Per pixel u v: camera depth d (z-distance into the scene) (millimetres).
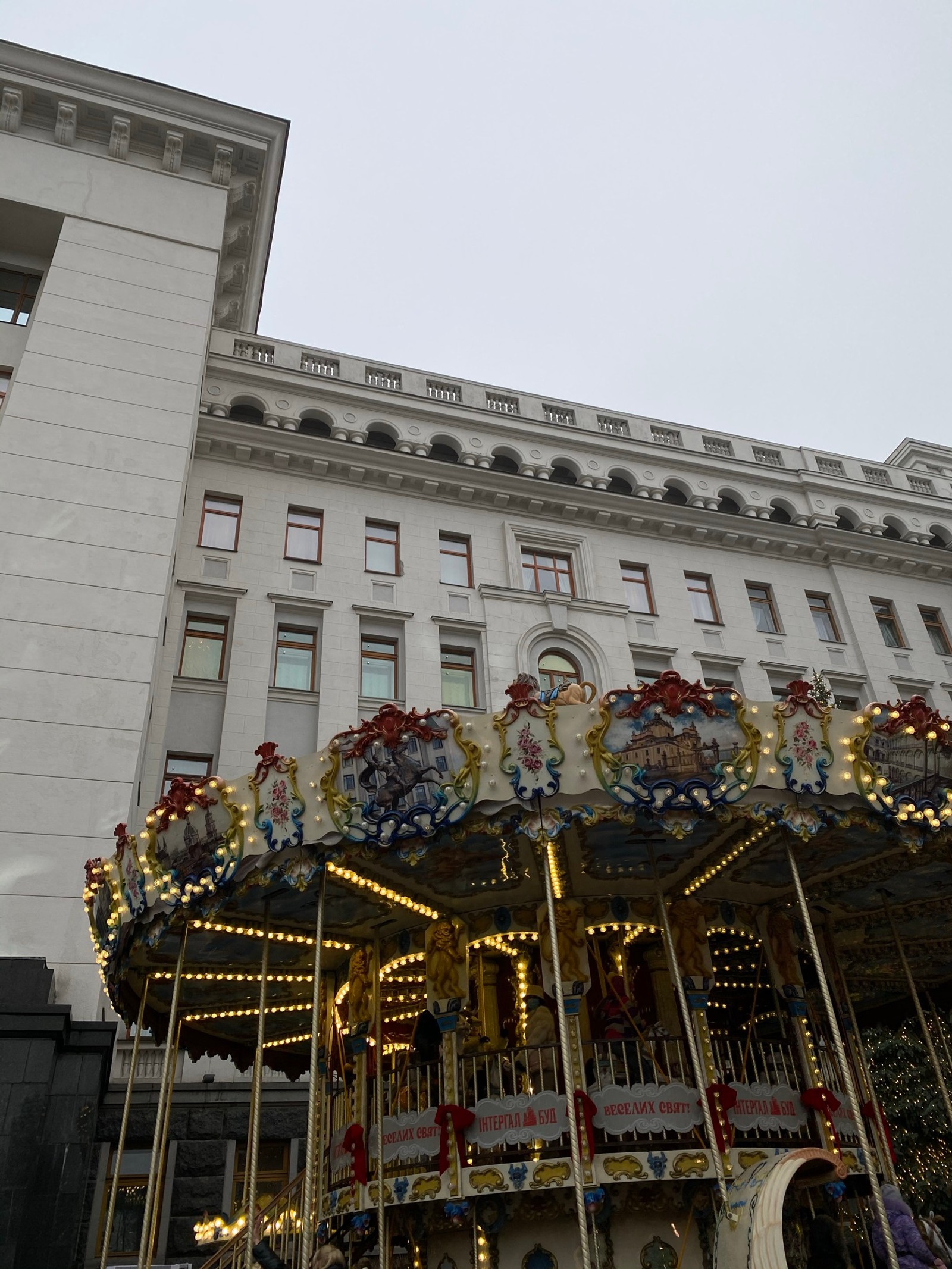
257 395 26750
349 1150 11531
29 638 17969
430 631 25000
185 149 26047
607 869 12062
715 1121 10562
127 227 24188
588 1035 11781
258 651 23156
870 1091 13094
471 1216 10688
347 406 27719
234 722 22031
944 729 10336
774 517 32344
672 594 28688
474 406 29562
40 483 19719
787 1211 11477
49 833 16219
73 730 17328
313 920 12867
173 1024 11523
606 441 30328
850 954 15680
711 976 12164
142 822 19922
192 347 22938
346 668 23641
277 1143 17859
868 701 29000
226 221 26438
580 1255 10273
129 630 18719
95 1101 13969
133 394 21656
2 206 23391
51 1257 12812
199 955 13898
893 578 32094
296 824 10258
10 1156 13188
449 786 9859
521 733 9852
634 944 13312
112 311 22719
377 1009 12844
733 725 9922
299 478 26234
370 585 25219
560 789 9758
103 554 19375
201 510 24734
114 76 25203
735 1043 12742
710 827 11055
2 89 24406
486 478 27734
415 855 10070
